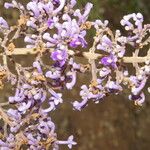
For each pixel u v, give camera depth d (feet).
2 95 2.06
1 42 0.95
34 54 0.94
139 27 0.94
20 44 1.92
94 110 2.59
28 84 0.93
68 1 0.95
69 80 0.94
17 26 0.94
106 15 2.59
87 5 0.92
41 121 0.95
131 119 2.73
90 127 2.54
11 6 0.94
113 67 0.93
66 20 0.92
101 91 0.94
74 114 2.47
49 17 0.92
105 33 0.96
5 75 0.93
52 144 0.98
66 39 0.89
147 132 2.77
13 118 0.94
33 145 0.95
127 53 1.84
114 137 2.62
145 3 2.79
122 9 2.68
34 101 0.94
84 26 0.91
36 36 0.92
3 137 0.95
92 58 0.94
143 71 0.94
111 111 2.64
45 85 0.93
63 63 0.89
